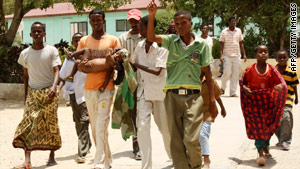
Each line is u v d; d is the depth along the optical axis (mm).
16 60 14031
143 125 4996
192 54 4453
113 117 5355
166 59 5043
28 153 5676
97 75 5340
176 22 4387
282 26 18469
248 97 5797
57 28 31641
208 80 4625
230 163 5676
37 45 5730
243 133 7562
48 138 5750
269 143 6371
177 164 4566
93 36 5504
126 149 6699
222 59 12297
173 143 4551
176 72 4500
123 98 5328
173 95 4488
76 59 5613
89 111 5520
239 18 20109
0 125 9188
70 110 11008
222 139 7129
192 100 4453
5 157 6512
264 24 17562
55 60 5773
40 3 14680
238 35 12305
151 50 5098
